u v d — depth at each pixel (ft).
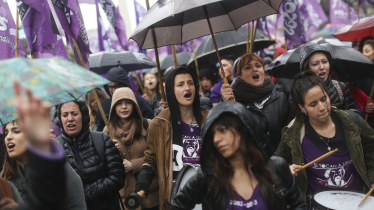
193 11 9.83
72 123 8.75
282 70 13.30
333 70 12.23
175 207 5.91
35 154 3.73
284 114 10.01
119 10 19.85
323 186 7.48
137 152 11.02
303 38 14.83
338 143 7.49
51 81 3.48
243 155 5.24
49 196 4.04
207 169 5.49
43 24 9.77
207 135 5.33
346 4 18.54
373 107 11.30
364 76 12.09
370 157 7.75
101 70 20.90
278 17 21.31
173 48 10.86
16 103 3.44
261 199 5.14
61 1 8.96
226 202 5.25
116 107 11.08
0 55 9.30
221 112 5.13
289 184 5.57
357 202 6.48
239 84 10.40
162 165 8.81
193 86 9.08
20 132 5.98
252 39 10.98
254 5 9.75
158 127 9.07
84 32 9.37
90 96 15.80
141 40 9.64
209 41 19.22
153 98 18.02
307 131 7.74
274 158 5.67
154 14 7.68
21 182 6.15
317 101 7.20
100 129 14.12
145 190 8.50
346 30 13.39
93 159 8.82
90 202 8.65
